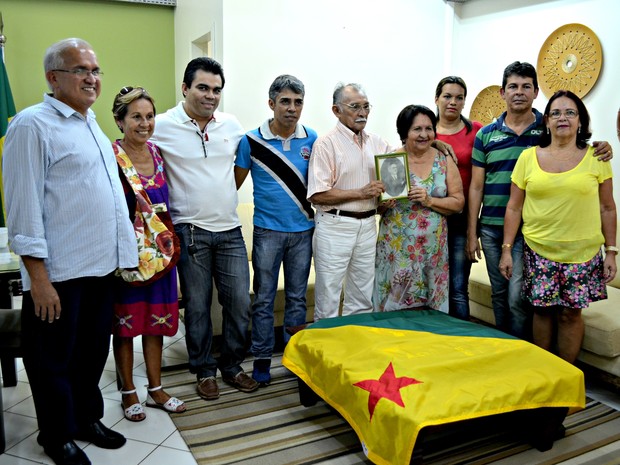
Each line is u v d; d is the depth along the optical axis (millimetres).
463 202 2832
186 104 2557
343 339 2451
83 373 2258
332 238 2762
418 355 2217
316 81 4184
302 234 2830
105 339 2234
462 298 3102
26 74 4766
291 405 2670
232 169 2686
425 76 4641
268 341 2871
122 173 2338
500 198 2873
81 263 2023
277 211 2764
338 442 2346
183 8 4832
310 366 2436
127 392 2531
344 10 4195
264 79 3982
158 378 2631
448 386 2035
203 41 4496
